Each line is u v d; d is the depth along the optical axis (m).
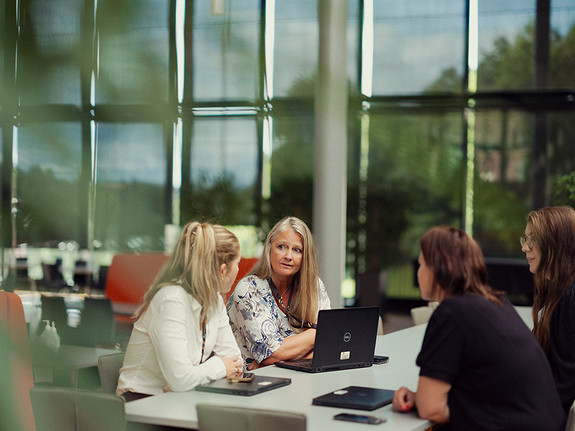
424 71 10.37
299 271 2.84
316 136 5.37
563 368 2.01
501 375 1.70
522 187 9.98
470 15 10.16
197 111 10.73
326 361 2.46
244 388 2.05
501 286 8.70
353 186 10.48
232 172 10.97
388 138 10.44
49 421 1.51
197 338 2.21
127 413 1.76
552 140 9.84
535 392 1.73
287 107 10.68
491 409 1.71
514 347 1.73
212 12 3.16
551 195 9.84
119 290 2.17
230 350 2.40
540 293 2.28
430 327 1.75
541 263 2.24
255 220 10.85
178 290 2.15
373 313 2.57
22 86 0.37
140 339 2.16
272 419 1.41
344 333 2.48
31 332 0.55
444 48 10.29
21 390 0.53
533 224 2.26
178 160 10.70
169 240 2.24
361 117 10.45
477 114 10.14
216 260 2.21
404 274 10.34
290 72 10.49
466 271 1.79
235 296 2.74
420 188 10.36
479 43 10.16
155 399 1.95
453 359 1.71
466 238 1.83
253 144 10.94
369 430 1.63
